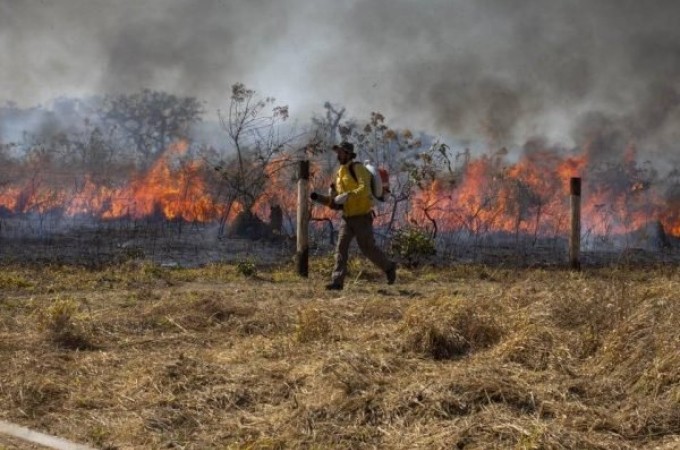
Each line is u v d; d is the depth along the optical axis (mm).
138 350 6977
